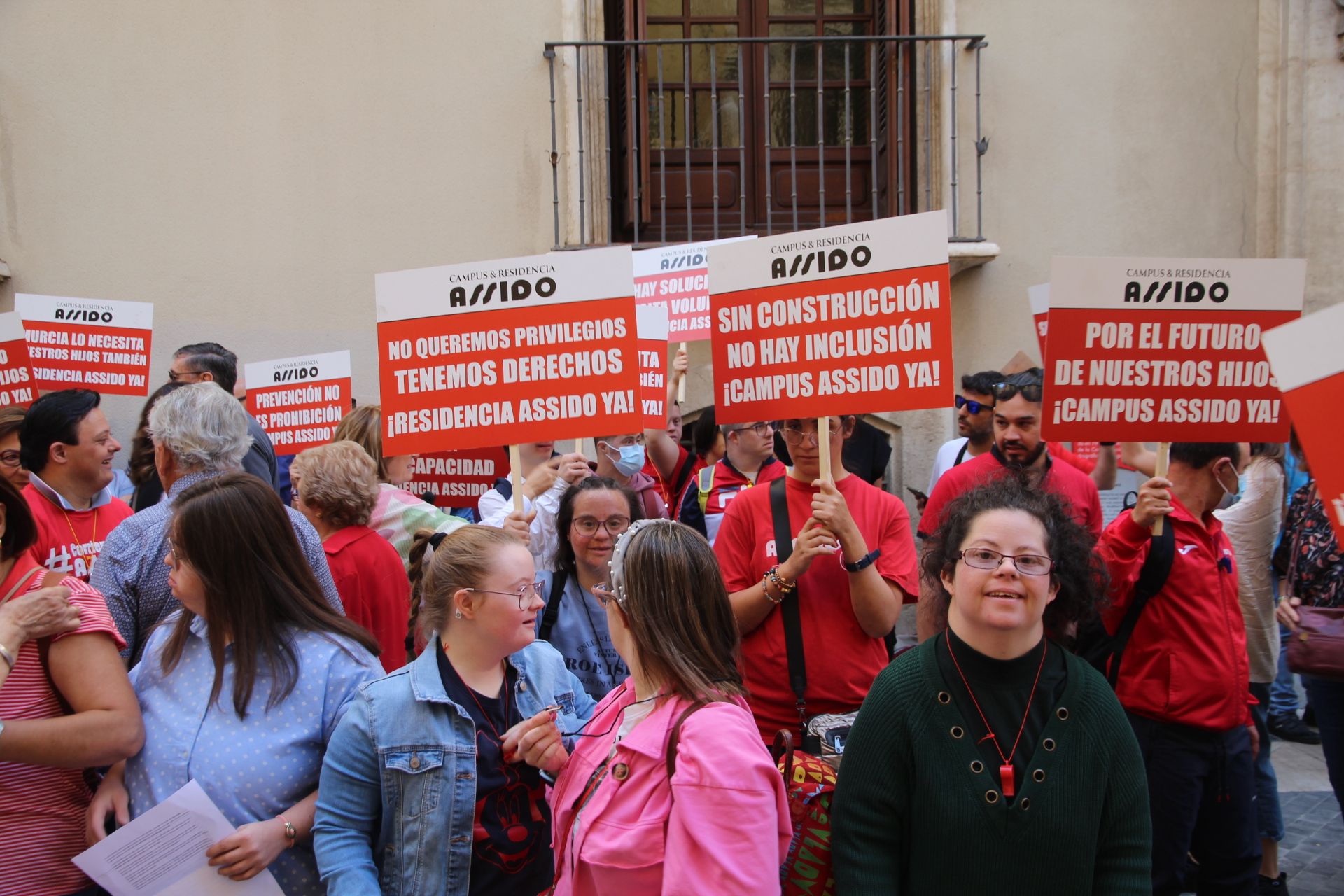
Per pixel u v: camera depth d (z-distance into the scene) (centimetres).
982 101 677
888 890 213
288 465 551
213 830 225
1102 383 324
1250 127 680
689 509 488
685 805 191
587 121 671
